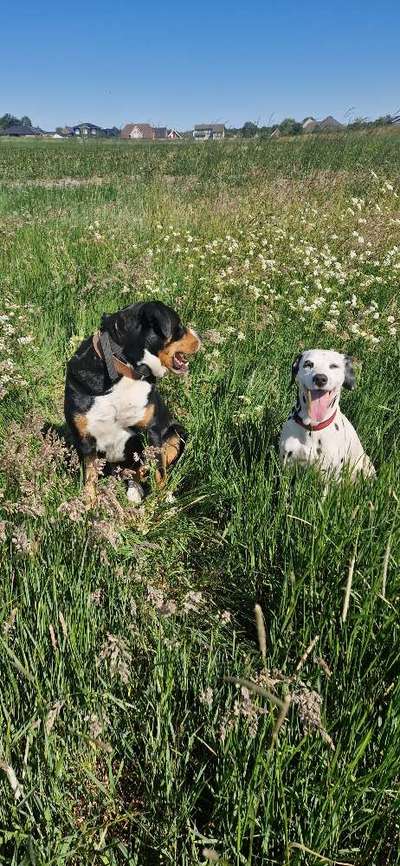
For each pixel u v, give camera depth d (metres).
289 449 4.01
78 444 4.27
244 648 2.79
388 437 4.32
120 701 2.20
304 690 1.88
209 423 4.56
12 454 3.18
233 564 3.34
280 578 3.10
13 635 2.44
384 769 1.96
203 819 2.11
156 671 2.34
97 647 2.40
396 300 6.96
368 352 5.70
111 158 27.88
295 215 10.69
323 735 1.79
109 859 1.86
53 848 1.86
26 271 8.30
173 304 6.79
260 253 8.38
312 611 2.66
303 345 5.78
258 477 3.62
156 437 4.30
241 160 22.56
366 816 1.97
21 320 6.29
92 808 2.05
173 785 2.08
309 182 14.03
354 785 1.93
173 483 4.04
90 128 139.38
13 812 1.87
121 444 4.36
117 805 2.11
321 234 9.38
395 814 1.97
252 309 6.62
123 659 2.12
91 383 4.07
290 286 7.29
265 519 3.32
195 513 3.90
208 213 11.07
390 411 4.52
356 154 21.27
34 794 1.95
